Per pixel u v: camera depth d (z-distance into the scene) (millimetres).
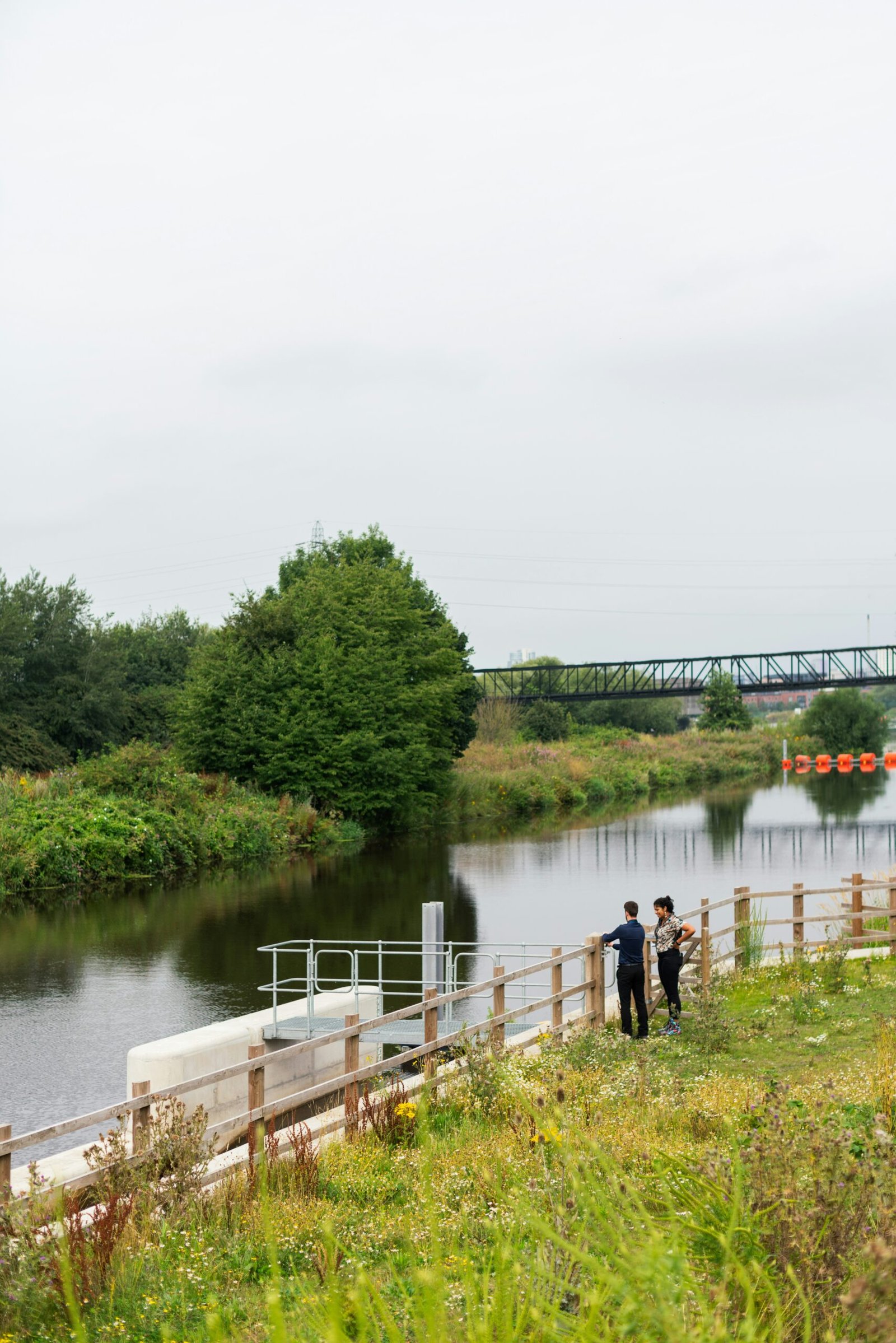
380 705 48531
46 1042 17094
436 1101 10422
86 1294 5867
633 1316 3277
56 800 37625
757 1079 10523
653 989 15594
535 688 122375
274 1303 2953
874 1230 4160
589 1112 9547
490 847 43844
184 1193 7406
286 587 63188
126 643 81375
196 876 35500
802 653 118688
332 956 23453
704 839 46500
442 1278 3398
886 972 16453
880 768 103875
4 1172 7000
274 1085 13875
